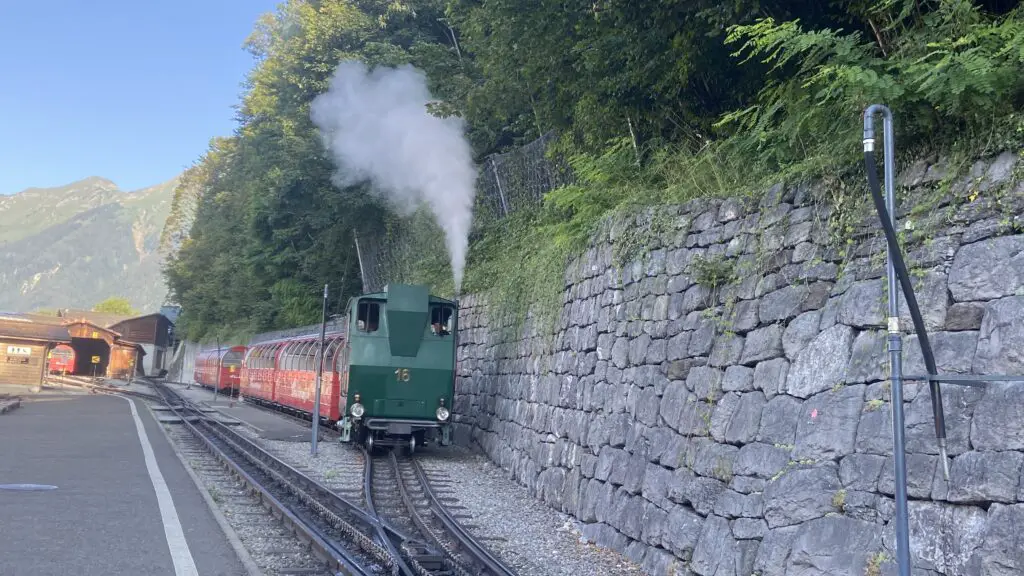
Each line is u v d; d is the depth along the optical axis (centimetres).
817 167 688
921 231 564
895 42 709
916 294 554
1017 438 460
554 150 1623
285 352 2886
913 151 605
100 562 732
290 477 1384
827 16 952
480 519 1071
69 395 3756
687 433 805
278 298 4425
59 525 877
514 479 1416
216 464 1534
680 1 1021
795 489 614
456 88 2552
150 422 2334
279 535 926
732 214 816
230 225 6056
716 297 812
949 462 496
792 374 661
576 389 1159
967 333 511
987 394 484
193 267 7262
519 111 2278
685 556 751
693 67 1105
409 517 1089
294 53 3409
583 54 1284
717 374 775
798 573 589
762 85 1095
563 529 1019
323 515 1021
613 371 1028
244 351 4241
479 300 1970
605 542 927
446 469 1543
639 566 832
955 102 542
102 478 1228
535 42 1418
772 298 714
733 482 703
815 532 585
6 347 4419
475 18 1847
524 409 1446
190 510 1005
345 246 3788
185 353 7400
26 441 1702
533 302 1487
